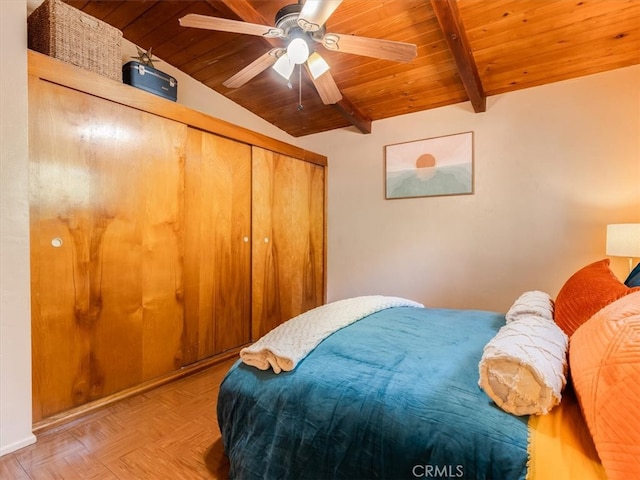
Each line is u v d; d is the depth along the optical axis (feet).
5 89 5.04
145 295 7.29
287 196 11.52
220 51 9.27
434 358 4.11
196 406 6.57
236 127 9.45
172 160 7.79
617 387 2.32
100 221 6.48
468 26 7.66
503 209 9.95
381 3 7.33
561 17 7.22
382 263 12.10
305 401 3.79
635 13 6.94
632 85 8.32
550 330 3.70
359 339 4.83
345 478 3.37
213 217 8.91
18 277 5.22
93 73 6.27
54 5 5.83
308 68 6.56
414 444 3.03
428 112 11.15
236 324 9.65
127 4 7.71
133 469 4.77
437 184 10.97
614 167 8.53
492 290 10.16
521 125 9.66
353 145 12.73
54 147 5.78
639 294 3.27
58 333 5.92
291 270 11.69
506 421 2.88
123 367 6.89
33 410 5.58
